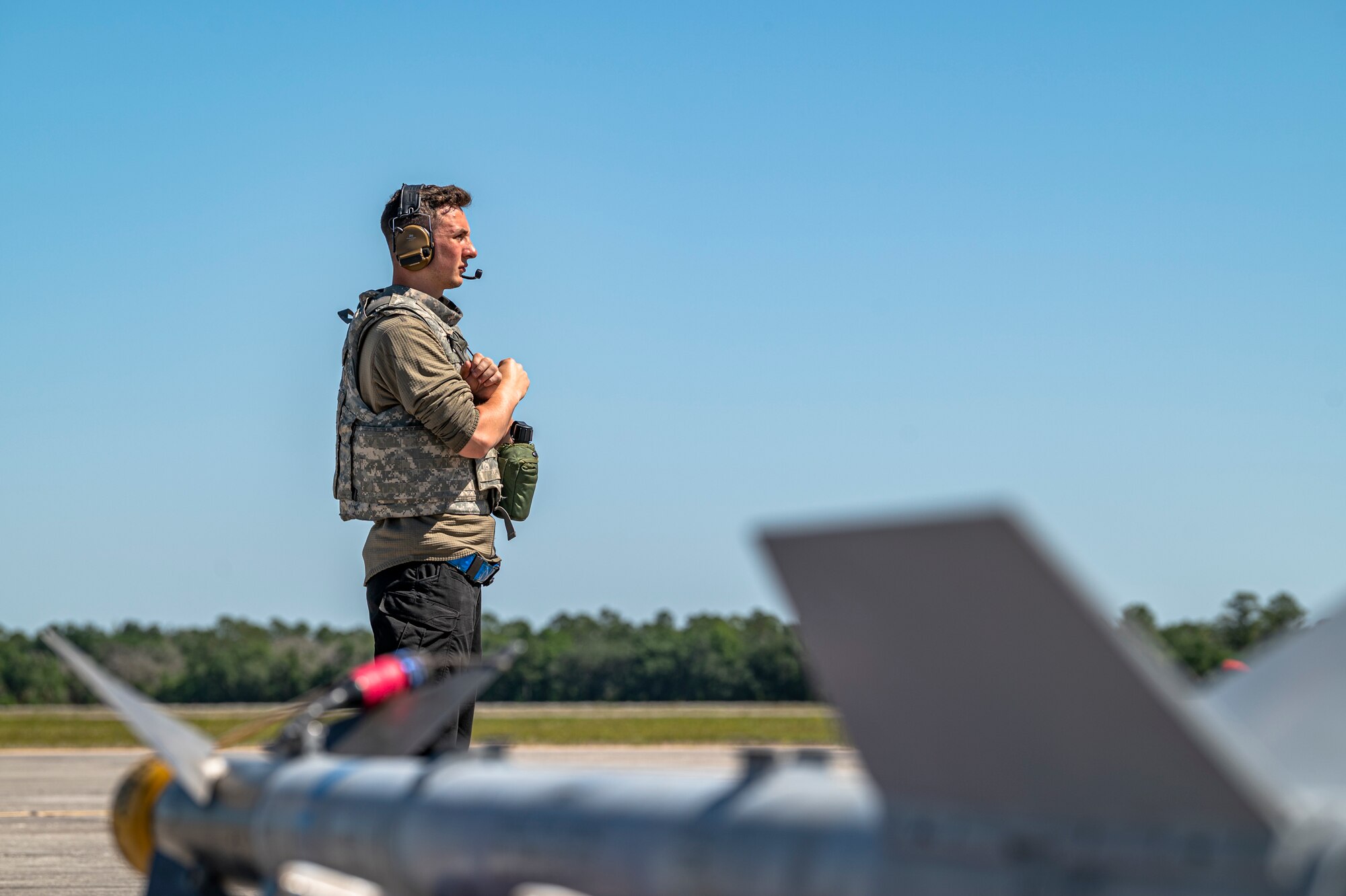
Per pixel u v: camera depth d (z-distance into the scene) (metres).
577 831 3.52
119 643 83.75
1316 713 3.10
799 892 2.96
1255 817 2.33
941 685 2.70
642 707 60.47
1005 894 2.62
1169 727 2.37
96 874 9.47
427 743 7.48
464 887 3.87
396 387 8.22
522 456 8.95
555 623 81.44
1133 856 2.47
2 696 79.50
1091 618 2.36
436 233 8.81
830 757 3.44
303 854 4.52
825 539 2.70
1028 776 2.63
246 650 84.06
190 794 5.12
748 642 76.38
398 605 8.23
